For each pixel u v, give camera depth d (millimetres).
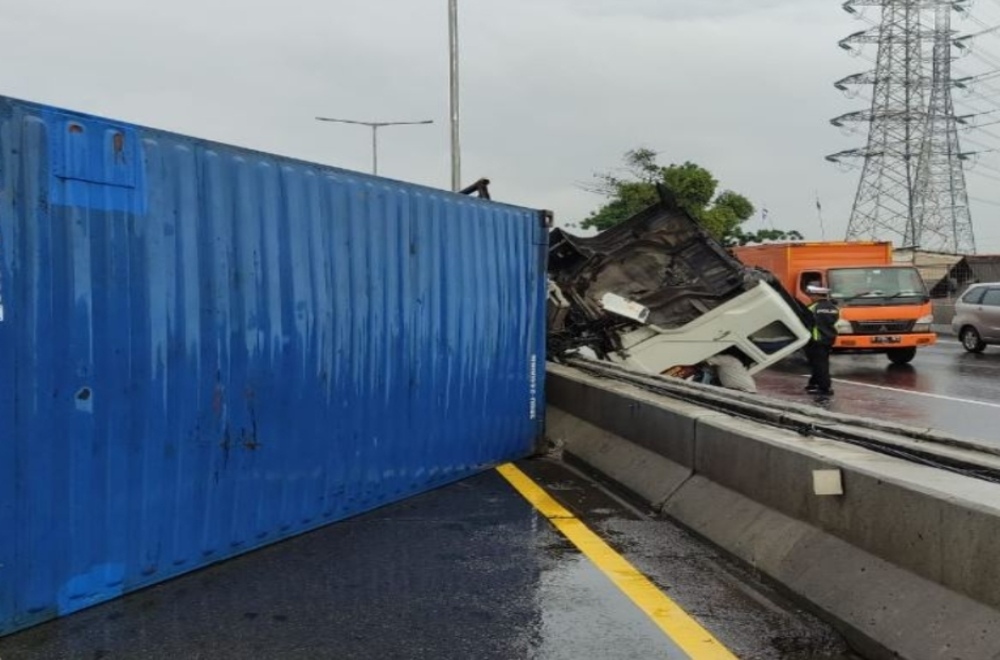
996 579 3457
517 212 8484
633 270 13070
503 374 8344
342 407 6152
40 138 4047
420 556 5473
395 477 6809
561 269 13000
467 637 4184
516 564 5336
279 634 4195
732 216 44156
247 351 5281
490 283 8023
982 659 3346
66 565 4289
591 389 9008
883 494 4215
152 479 4715
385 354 6578
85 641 4062
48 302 4094
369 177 6344
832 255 22734
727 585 4957
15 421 3973
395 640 4141
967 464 4477
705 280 13000
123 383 4496
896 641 3775
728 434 5984
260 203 5355
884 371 18750
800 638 4164
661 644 4102
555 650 4031
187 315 4855
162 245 4684
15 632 4086
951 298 37219
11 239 3916
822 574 4516
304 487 5844
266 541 5566
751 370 13023
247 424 5328
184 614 4426
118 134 4434
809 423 5918
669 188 13195
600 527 6227
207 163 4973
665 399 7641
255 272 5320
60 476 4207
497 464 8336
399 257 6707
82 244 4250
